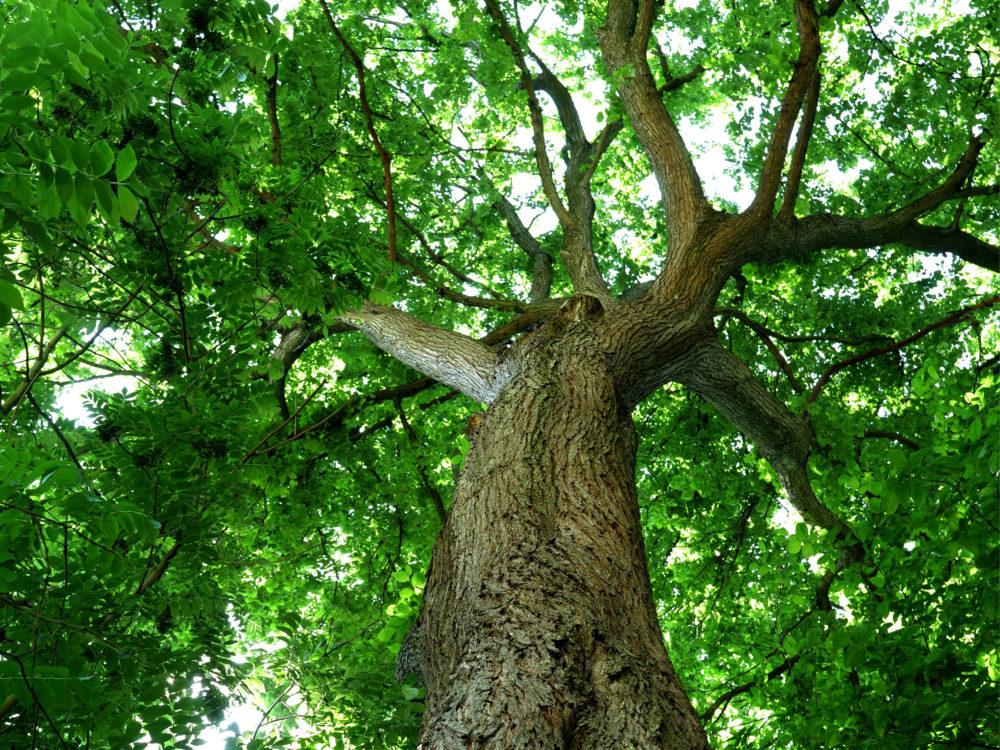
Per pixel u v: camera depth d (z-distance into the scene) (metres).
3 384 4.26
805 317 9.35
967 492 3.50
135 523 2.61
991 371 4.96
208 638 3.30
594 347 4.61
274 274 4.11
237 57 3.74
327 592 7.07
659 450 9.36
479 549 3.05
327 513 7.70
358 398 7.10
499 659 2.33
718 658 6.82
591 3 9.96
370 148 6.89
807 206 9.05
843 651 4.04
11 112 2.14
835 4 6.78
